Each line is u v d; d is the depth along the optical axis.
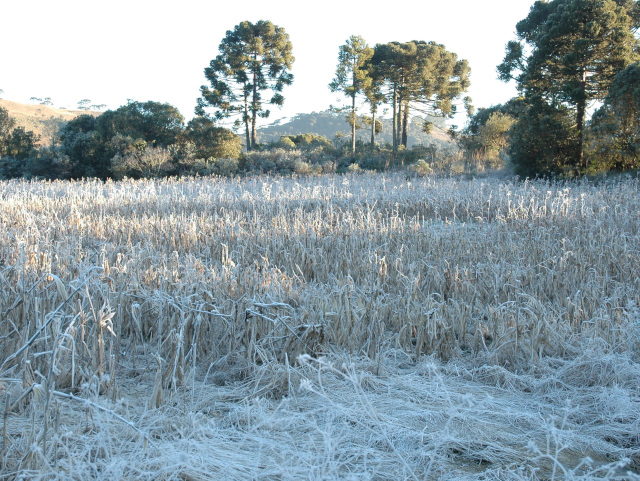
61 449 2.90
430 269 6.62
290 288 5.33
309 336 4.36
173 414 3.47
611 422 3.52
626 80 21.80
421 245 8.75
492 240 8.87
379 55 47.19
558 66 26.33
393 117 44.09
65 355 3.85
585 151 24.92
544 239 8.95
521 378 4.16
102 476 2.68
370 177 28.64
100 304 4.66
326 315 4.67
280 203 14.12
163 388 3.76
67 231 9.88
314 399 3.77
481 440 3.29
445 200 15.14
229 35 42.38
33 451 2.66
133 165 33.09
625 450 3.22
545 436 3.39
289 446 3.10
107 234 9.94
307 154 38.28
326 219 11.71
